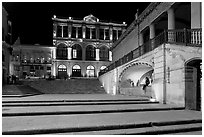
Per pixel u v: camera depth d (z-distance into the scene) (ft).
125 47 94.38
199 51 35.14
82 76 149.07
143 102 40.86
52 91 79.61
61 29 151.23
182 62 36.76
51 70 142.10
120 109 30.66
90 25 156.15
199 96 36.22
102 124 21.03
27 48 137.08
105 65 153.69
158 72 43.16
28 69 136.56
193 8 45.52
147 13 67.10
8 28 93.45
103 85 89.56
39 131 18.98
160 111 31.73
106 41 156.25
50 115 27.07
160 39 45.01
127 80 70.69
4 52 82.48
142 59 51.85
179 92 36.65
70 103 37.06
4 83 82.53
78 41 151.94
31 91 70.54
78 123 21.50
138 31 76.02
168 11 53.93
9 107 32.89
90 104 37.86
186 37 38.55
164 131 20.42
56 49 147.23
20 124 21.03
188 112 30.66
